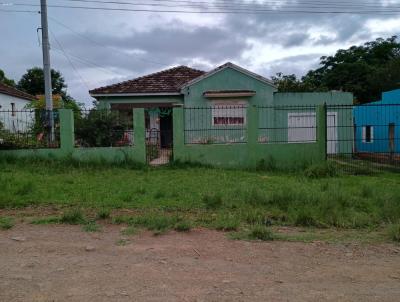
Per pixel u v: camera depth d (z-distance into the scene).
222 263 5.19
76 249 5.71
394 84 40.47
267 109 19.92
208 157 15.05
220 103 19.72
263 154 15.24
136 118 14.78
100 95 20.08
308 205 8.06
